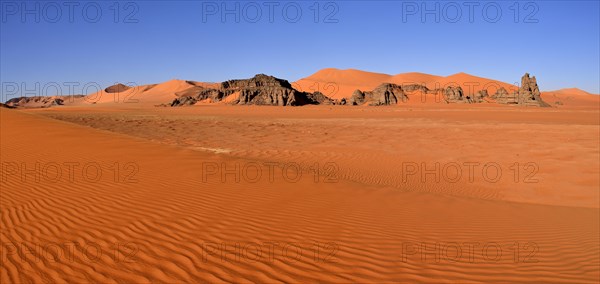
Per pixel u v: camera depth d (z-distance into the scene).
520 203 11.10
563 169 16.75
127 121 46.31
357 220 7.69
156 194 8.88
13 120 23.36
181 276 5.02
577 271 5.80
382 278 5.17
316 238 6.55
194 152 14.55
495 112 61.69
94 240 6.18
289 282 4.95
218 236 6.45
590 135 27.14
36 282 4.78
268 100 102.88
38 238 6.26
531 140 25.33
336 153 21.05
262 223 7.18
